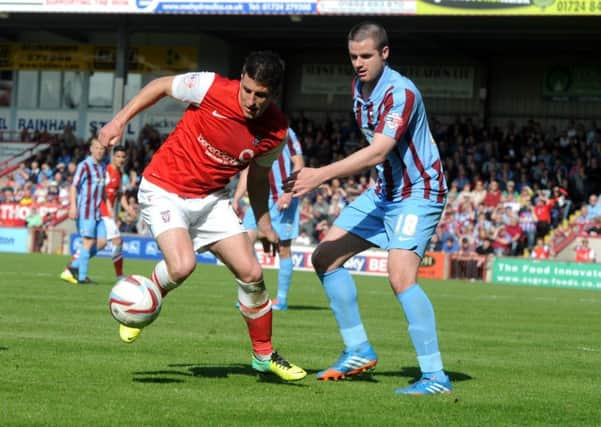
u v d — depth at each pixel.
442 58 57.31
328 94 59.25
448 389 9.70
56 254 47.16
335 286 10.30
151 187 9.48
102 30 55.38
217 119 9.22
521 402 9.29
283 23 50.84
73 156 57.50
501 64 56.75
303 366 11.30
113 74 59.34
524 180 48.16
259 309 9.76
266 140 9.42
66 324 14.96
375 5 42.62
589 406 9.22
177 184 9.43
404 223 9.72
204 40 57.44
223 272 36.34
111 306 9.12
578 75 55.31
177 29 53.94
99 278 28.83
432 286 35.44
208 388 9.29
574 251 43.12
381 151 9.30
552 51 55.12
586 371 11.97
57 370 10.06
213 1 44.56
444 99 57.41
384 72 9.62
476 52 55.75
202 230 9.62
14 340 12.57
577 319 21.45
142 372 10.15
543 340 16.02
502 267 42.28
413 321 9.68
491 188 46.44
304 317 18.47
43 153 58.41
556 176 49.12
